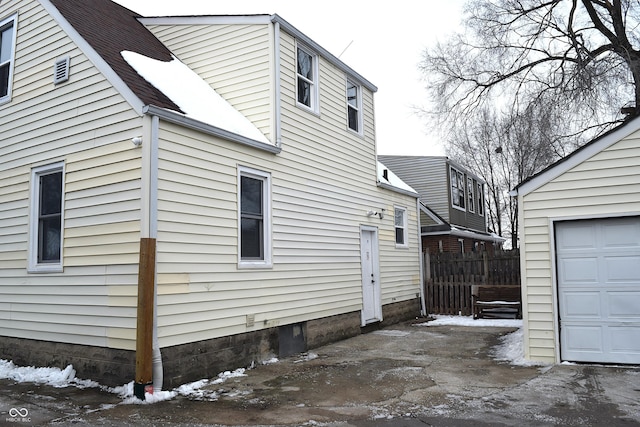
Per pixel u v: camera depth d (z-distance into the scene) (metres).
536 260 7.94
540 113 17.23
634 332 7.40
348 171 11.75
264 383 6.93
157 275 6.43
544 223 7.91
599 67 15.81
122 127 6.84
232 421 5.30
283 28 9.68
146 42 9.97
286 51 9.77
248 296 8.08
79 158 7.31
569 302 7.76
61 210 7.58
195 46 10.29
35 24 8.33
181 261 6.82
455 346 9.70
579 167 7.73
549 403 5.69
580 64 15.84
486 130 28.64
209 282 7.29
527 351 7.93
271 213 8.80
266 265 8.54
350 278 11.36
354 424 5.14
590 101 15.88
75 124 7.45
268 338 8.46
